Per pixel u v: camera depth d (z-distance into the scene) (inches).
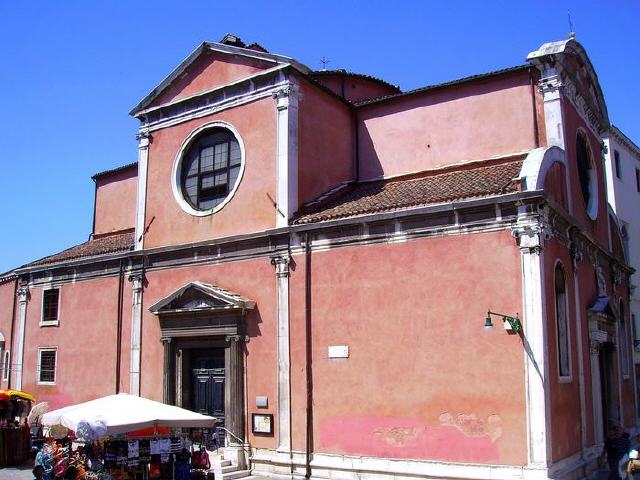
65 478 521.3
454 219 605.0
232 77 796.0
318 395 655.1
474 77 766.5
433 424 585.9
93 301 893.8
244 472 673.0
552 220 608.4
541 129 726.5
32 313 982.4
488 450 555.5
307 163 751.1
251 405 700.0
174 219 817.5
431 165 784.3
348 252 660.7
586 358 689.6
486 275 581.3
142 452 534.0
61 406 898.7
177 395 759.7
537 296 554.3
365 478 611.5
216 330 729.0
